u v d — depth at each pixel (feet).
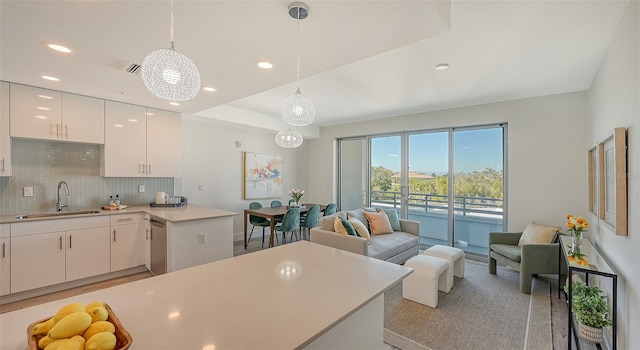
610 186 7.37
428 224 16.76
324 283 4.38
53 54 7.09
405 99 13.84
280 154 21.03
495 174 14.52
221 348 2.74
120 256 11.34
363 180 19.93
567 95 12.21
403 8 4.96
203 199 16.67
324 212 17.43
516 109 13.42
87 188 12.07
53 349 2.29
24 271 9.31
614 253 7.13
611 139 7.29
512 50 8.40
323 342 4.14
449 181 15.87
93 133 11.24
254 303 3.69
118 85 9.70
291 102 7.27
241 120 16.70
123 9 5.06
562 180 12.25
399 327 8.09
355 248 10.62
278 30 5.80
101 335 2.43
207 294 3.95
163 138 13.24
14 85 9.55
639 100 5.49
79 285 10.56
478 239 15.10
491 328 8.05
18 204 10.52
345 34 5.93
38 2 4.83
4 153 9.42
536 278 11.97
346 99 13.89
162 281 4.41
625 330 6.25
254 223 17.03
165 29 5.80
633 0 5.82
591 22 6.82
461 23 6.89
